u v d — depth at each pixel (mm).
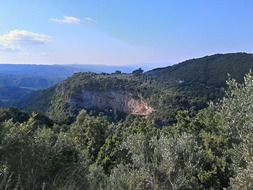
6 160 8953
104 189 12859
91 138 35219
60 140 10891
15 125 9938
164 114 95500
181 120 22781
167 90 109312
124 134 29453
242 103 10609
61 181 9844
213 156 16531
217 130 19297
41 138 10422
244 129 10141
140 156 16141
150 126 30766
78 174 10727
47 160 9836
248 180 9000
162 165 15250
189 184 15180
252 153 9375
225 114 11367
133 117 107250
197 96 93688
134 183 14031
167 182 15062
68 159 10758
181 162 15719
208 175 15859
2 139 9086
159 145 16438
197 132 20656
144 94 118812
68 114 110375
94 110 120625
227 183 15953
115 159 23156
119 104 126375
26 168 9211
